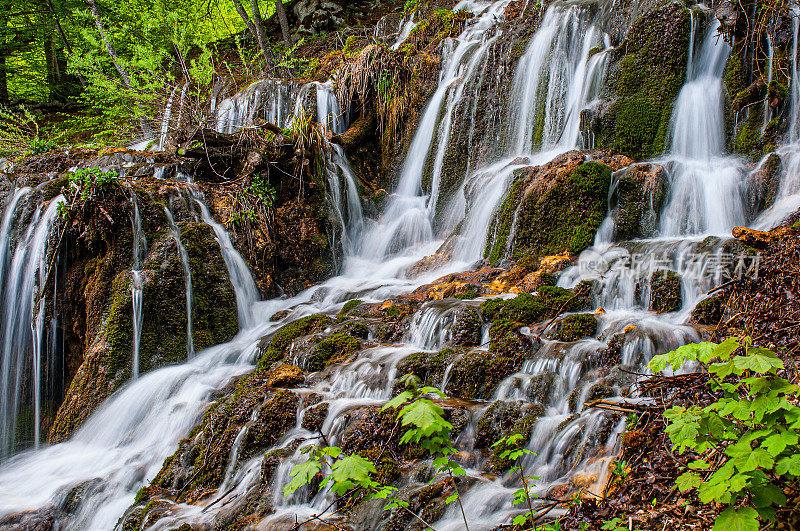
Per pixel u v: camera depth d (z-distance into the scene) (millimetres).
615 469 3361
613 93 8945
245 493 4430
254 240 8672
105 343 6961
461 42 12289
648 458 3348
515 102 10359
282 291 8898
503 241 7898
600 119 8742
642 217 7277
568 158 7863
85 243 7492
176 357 7297
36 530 4988
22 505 5328
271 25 19734
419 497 3764
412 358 5258
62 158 9414
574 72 9633
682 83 8562
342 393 5250
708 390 3490
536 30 10500
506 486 3828
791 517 2494
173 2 16234
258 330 7836
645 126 8539
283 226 9227
